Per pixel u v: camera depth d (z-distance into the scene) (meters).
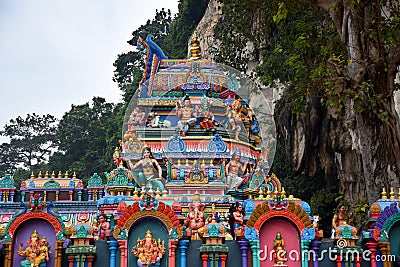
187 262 12.72
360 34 17.91
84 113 70.06
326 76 17.45
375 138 18.27
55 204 19.48
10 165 82.69
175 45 55.88
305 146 30.77
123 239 12.61
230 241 12.88
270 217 12.80
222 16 42.53
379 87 17.72
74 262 12.46
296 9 20.53
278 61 24.45
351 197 29.00
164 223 12.79
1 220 18.81
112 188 16.36
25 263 12.39
